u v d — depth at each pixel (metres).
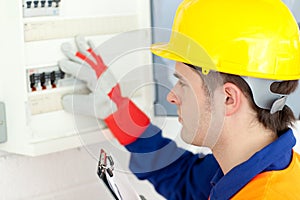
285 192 0.97
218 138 1.05
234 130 1.05
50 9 1.13
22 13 1.09
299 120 1.58
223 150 1.08
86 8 1.19
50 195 1.34
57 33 1.14
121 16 1.26
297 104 1.57
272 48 1.01
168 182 1.36
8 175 1.26
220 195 1.04
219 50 1.01
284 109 1.09
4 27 1.13
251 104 1.03
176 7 1.38
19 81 1.12
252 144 1.05
